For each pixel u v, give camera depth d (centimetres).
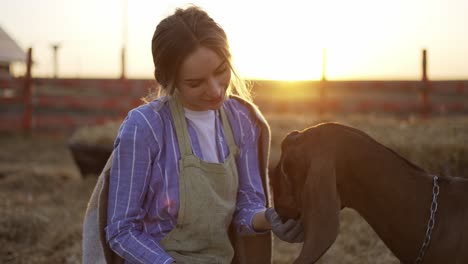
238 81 292
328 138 281
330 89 1388
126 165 269
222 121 290
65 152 1277
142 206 277
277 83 1411
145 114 274
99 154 884
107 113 1848
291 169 279
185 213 272
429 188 289
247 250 296
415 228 285
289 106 1398
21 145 1345
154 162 273
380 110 1309
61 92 1941
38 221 645
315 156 275
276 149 779
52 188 872
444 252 279
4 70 1797
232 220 296
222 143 287
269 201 305
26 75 1465
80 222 668
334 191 266
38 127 1500
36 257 568
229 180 281
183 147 275
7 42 1817
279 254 558
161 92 287
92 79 1502
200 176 273
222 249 281
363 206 292
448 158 722
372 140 289
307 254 253
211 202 274
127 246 264
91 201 279
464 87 1230
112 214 269
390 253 544
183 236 275
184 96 272
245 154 296
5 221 632
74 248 580
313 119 1000
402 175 288
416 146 738
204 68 263
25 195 823
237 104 300
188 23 264
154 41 271
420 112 1253
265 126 300
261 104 1409
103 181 273
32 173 942
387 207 288
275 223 273
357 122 965
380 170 286
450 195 286
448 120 952
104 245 272
